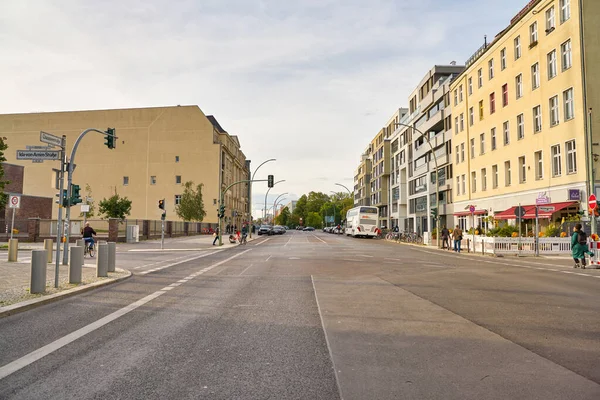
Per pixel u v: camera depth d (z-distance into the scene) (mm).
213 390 4184
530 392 4086
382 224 83875
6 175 45000
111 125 73875
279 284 12148
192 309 8438
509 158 34594
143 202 72562
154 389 4215
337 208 145500
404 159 67375
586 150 25406
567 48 27516
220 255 25078
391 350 5543
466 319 7422
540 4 30062
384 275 14391
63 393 4113
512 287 11438
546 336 6230
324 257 22891
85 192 73375
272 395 4059
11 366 4930
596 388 4176
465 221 43500
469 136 42281
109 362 5070
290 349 5617
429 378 4496
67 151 74000
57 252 10867
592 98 25703
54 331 6645
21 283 11383
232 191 85688
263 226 74625
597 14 26141
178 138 72875
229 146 83062
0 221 38594
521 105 32812
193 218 67500
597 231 23781
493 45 37281
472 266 17875
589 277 13906
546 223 28750
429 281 12773
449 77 48562
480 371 4711
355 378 4500
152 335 6367
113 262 14977
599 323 7074
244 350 5574
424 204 56750
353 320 7359
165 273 15328
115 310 8375
